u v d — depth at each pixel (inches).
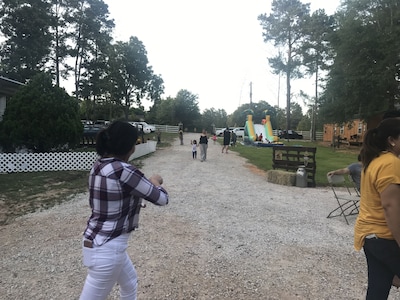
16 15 1243.2
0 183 365.1
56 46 1448.1
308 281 144.3
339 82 1095.0
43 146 508.7
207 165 573.9
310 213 260.7
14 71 1266.0
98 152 85.7
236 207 275.4
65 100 527.5
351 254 176.1
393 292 134.3
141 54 2095.2
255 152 856.9
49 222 225.3
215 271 152.3
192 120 2655.0
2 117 529.3
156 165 556.7
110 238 80.6
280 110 2832.2
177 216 242.8
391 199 77.6
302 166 397.4
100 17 1567.4
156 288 135.0
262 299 128.8
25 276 144.9
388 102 995.3
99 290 81.7
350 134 1521.9
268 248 182.9
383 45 953.5
